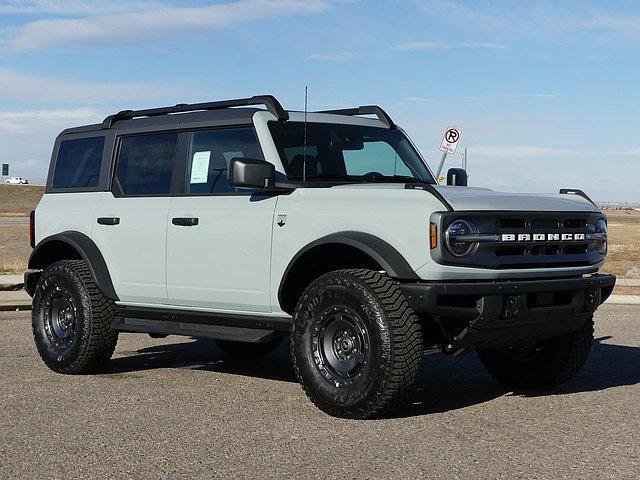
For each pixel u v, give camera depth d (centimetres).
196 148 795
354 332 649
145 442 592
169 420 656
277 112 754
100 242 849
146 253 809
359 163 779
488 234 645
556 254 695
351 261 717
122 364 928
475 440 595
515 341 700
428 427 631
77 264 858
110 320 842
